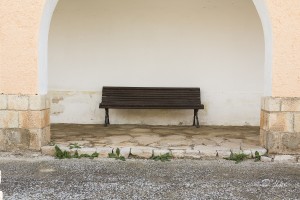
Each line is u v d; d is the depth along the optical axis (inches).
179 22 341.1
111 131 303.1
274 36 228.4
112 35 342.6
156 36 342.6
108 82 345.4
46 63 247.6
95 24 342.0
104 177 191.2
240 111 344.2
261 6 236.8
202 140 268.1
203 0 338.0
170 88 337.7
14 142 233.6
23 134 233.0
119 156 229.8
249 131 311.3
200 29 341.1
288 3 226.7
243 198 163.5
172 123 344.8
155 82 345.7
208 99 344.8
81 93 344.8
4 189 169.8
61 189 171.6
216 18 339.9
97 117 346.3
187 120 345.1
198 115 346.0
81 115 345.7
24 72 231.8
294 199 163.0
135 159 228.4
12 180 183.3
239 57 342.0
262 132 242.8
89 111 346.0
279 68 229.1
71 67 344.5
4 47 231.5
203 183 183.5
